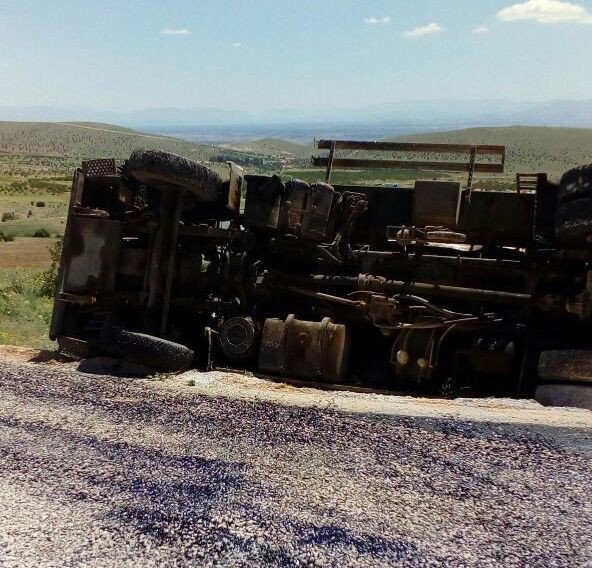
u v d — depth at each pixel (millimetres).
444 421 6957
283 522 4953
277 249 10289
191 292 10273
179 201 9828
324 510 5121
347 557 4543
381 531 4844
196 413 7164
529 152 168625
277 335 9250
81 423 6832
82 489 5434
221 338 9562
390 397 8086
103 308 10180
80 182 10109
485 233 9812
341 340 9133
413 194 10344
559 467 5852
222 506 5176
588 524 4953
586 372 7793
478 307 9484
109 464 5879
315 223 9844
